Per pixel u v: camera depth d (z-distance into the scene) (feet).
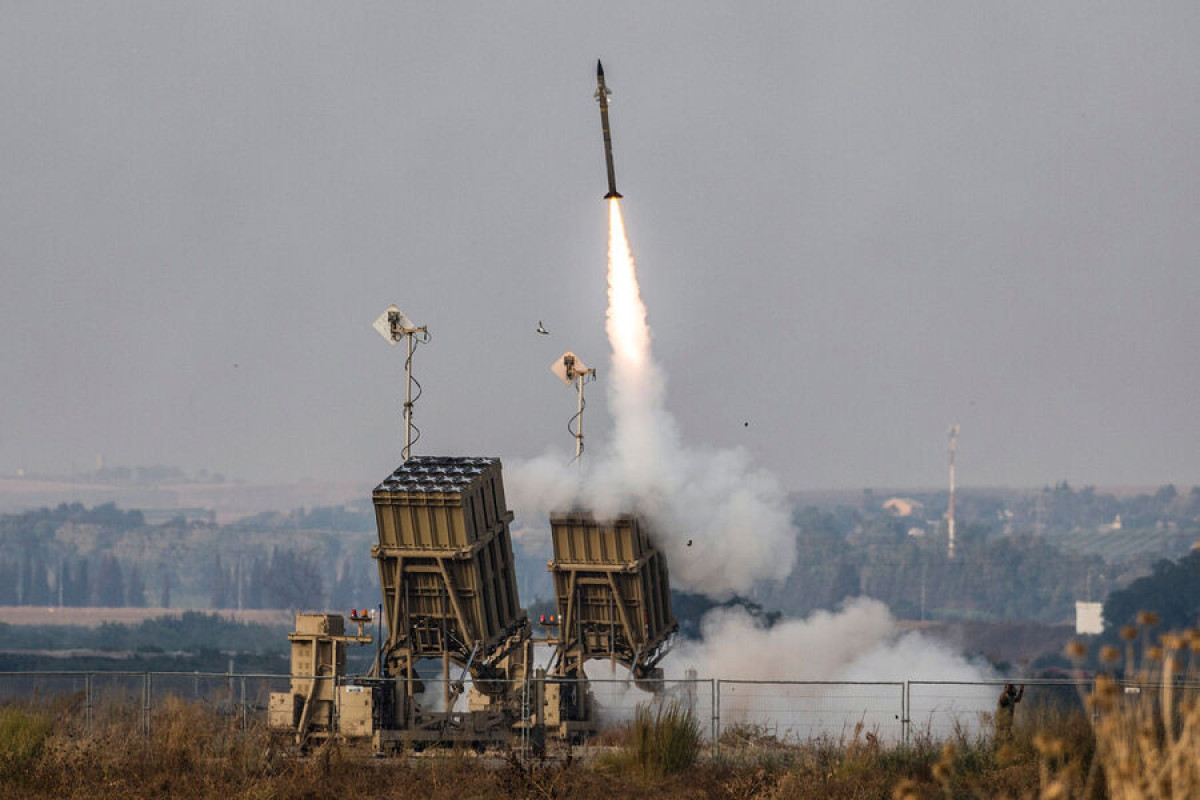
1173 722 248.11
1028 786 337.31
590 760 430.20
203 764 398.62
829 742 435.12
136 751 410.72
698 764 410.93
